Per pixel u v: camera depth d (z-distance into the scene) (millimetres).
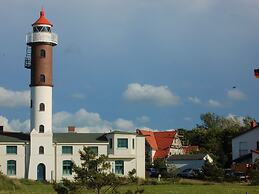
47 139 97188
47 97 99062
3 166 95125
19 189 66125
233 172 97312
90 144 98812
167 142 136500
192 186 76625
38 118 98000
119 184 37844
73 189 36969
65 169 97375
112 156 98812
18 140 96625
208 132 142750
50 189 67438
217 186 76562
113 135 99562
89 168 36812
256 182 82375
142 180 85562
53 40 100750
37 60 99812
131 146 100125
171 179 91500
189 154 120500
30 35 100312
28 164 96000
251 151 103062
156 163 110438
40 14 101875
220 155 122625
